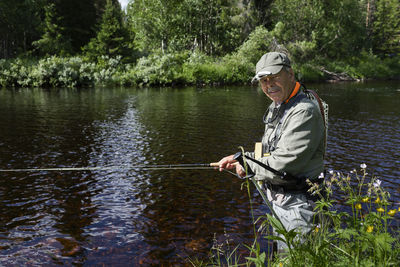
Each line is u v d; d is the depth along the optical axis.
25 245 3.53
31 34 41.09
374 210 4.04
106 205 4.57
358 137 8.70
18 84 27.30
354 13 43.97
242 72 31.42
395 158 6.77
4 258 3.28
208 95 19.72
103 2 50.75
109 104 15.35
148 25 39.16
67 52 39.25
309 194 2.00
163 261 3.22
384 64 45.41
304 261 1.72
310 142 1.89
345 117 11.87
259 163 1.97
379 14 56.03
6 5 38.84
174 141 8.27
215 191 5.02
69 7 43.78
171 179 5.57
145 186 5.27
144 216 4.22
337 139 8.48
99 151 7.40
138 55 37.09
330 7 42.88
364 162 6.49
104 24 35.78
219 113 12.60
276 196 2.08
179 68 29.83
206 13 39.75
